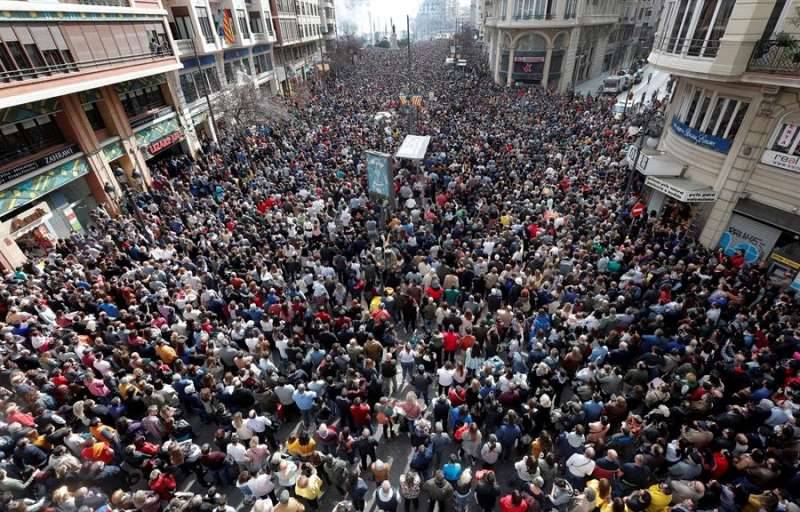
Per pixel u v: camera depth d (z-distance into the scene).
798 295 11.48
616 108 30.42
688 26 13.53
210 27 28.00
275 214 15.10
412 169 20.59
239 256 12.27
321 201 15.97
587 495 5.71
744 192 13.07
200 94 27.78
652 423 7.16
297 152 22.80
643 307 9.86
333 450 7.80
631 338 8.80
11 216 13.98
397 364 10.12
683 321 9.43
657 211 16.14
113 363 9.03
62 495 5.91
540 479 5.98
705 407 7.28
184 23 26.11
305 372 8.70
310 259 12.35
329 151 22.73
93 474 6.62
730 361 8.52
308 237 14.60
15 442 7.04
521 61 45.75
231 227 14.40
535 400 7.67
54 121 16.12
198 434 8.66
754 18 11.22
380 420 7.91
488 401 7.57
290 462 6.57
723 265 11.85
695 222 14.78
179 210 16.28
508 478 7.65
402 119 29.16
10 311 9.60
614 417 7.41
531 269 11.69
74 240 13.95
